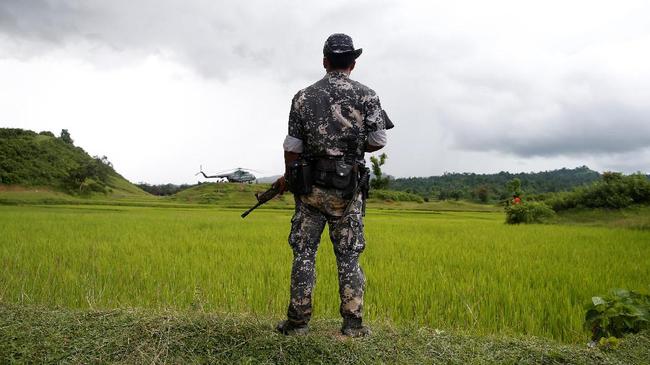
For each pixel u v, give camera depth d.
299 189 2.96
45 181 77.56
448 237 12.55
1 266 6.76
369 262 7.60
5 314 3.26
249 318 3.31
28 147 85.19
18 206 38.66
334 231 3.04
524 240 11.71
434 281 5.79
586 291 5.39
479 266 7.25
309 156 2.99
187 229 14.35
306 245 3.05
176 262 7.34
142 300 4.81
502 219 31.33
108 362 2.64
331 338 2.95
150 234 12.43
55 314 3.29
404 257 8.32
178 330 2.96
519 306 4.74
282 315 3.80
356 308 3.01
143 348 2.77
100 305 4.69
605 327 3.47
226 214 29.78
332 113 2.95
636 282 5.93
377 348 2.86
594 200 22.48
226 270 6.65
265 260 7.60
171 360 2.67
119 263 7.20
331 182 2.93
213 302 4.69
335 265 7.01
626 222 18.30
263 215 28.53
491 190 112.12
